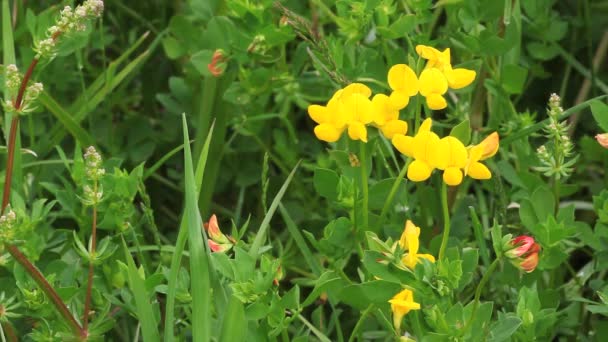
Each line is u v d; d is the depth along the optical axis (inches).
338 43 29.9
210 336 25.1
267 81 31.6
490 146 24.3
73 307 27.1
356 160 27.6
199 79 33.8
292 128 32.9
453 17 31.5
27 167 31.8
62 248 29.4
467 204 30.1
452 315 24.5
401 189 27.7
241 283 24.8
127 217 27.9
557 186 28.6
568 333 29.3
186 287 26.3
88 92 32.2
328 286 25.5
